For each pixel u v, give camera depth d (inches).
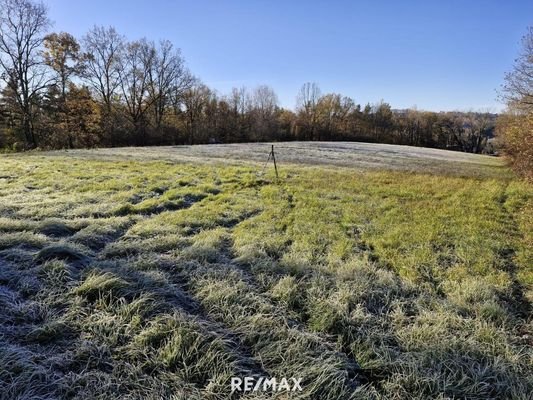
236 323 127.6
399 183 498.3
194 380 99.9
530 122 542.0
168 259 180.5
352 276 171.3
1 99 1155.3
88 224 233.0
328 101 2378.2
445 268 192.4
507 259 213.3
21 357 100.1
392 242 231.1
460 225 281.9
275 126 2155.5
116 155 734.5
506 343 121.5
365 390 98.6
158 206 303.0
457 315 139.4
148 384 96.8
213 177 486.9
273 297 149.9
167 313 129.1
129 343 112.0
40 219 242.8
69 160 606.9
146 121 1658.5
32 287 140.1
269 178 494.9
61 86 1290.6
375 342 121.0
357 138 2401.6
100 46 1457.9
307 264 183.2
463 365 109.1
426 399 96.5
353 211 315.0
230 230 249.6
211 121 1989.4
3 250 174.2
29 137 1192.2
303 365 107.1
